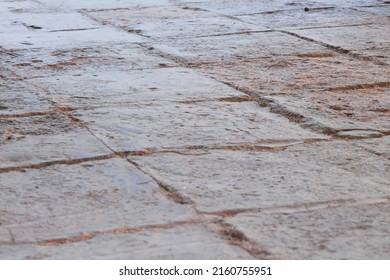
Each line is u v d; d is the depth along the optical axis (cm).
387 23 1009
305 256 394
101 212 448
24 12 1134
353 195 469
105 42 909
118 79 744
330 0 1198
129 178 497
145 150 548
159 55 844
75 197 469
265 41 903
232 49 865
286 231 421
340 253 397
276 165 520
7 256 397
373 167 517
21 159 532
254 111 645
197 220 436
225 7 1149
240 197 466
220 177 497
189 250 400
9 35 960
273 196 468
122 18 1071
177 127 599
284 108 644
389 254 396
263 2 1188
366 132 588
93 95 689
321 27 983
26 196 471
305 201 460
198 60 817
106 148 552
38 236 418
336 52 851
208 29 978
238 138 574
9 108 653
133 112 637
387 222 432
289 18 1048
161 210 450
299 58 823
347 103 664
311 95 686
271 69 778
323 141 570
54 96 687
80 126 604
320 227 426
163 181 491
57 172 509
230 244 408
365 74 755
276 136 580
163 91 701
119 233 421
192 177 498
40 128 601
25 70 785
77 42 911
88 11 1135
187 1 1216
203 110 644
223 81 734
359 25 995
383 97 684
